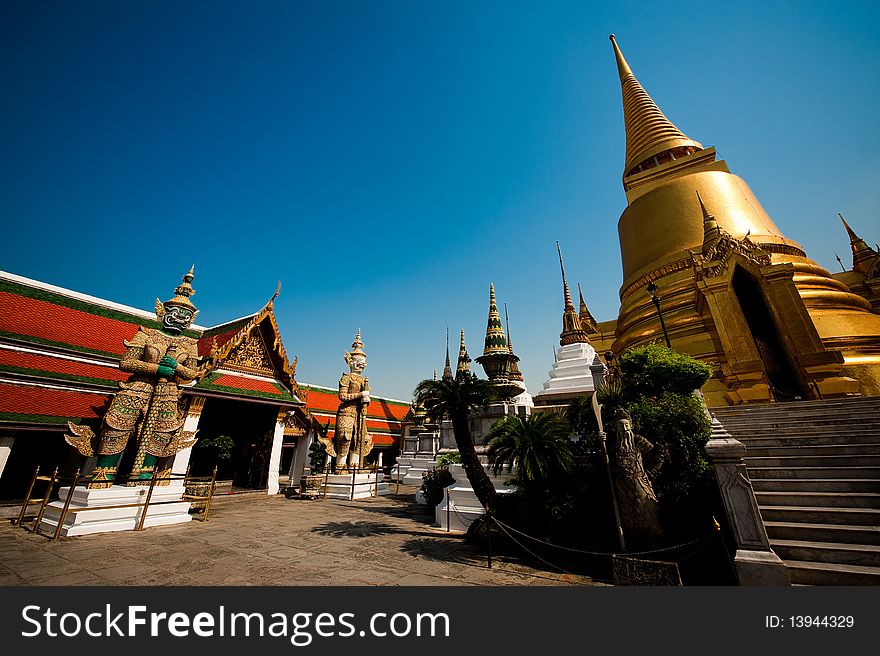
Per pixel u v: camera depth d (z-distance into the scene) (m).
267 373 21.25
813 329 14.82
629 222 24.48
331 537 10.34
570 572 7.25
